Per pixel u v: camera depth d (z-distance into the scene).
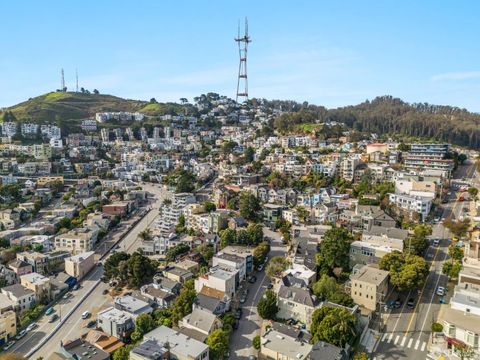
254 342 93.00
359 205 171.00
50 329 107.62
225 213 178.62
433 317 99.75
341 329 84.88
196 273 132.62
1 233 169.75
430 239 143.62
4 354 91.31
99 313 106.62
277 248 152.00
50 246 162.38
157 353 83.88
